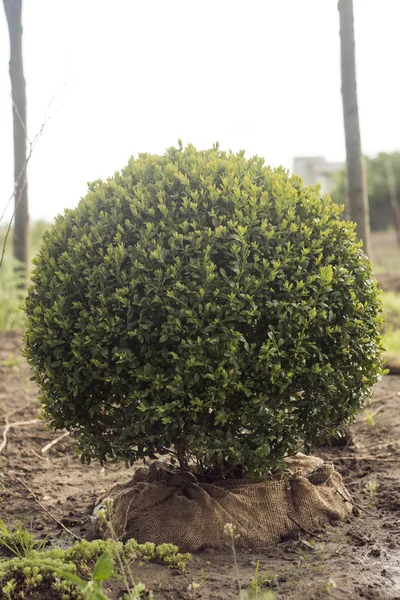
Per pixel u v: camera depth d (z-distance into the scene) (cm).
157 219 390
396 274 1634
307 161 3375
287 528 396
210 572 348
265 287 372
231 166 409
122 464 558
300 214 406
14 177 1069
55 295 397
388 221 2917
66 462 567
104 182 425
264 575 340
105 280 379
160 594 322
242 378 374
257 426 378
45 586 319
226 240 378
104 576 269
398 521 409
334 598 313
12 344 1018
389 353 836
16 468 545
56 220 425
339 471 516
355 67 714
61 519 441
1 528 413
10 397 768
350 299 398
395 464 516
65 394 394
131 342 378
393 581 331
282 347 376
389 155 2897
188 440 402
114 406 424
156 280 369
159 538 382
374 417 639
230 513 391
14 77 1040
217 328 368
